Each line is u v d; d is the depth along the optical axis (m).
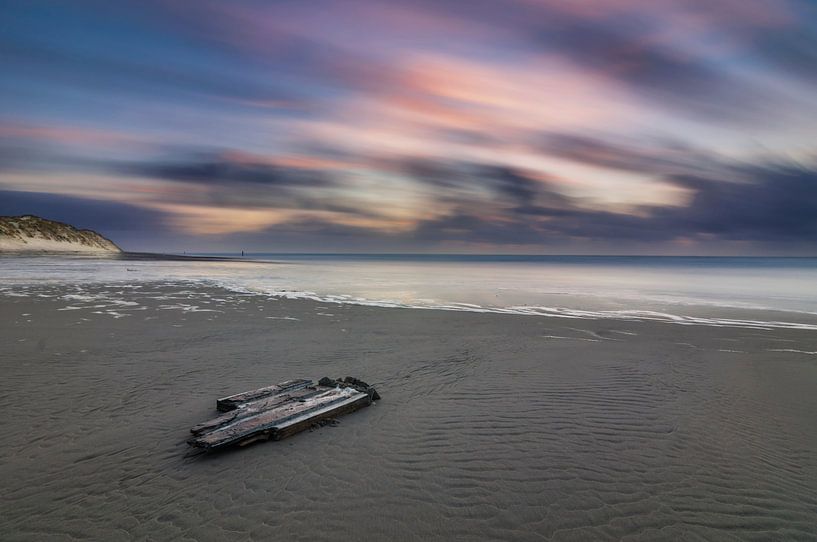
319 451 4.91
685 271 59.22
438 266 75.00
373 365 8.75
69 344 10.01
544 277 41.72
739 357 9.50
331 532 3.53
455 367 8.62
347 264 78.56
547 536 3.51
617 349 10.28
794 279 40.06
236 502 3.92
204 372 8.09
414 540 3.45
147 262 62.09
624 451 4.95
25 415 5.89
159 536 3.48
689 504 3.95
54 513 3.78
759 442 5.22
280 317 14.64
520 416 5.99
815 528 3.63
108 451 4.89
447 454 4.86
